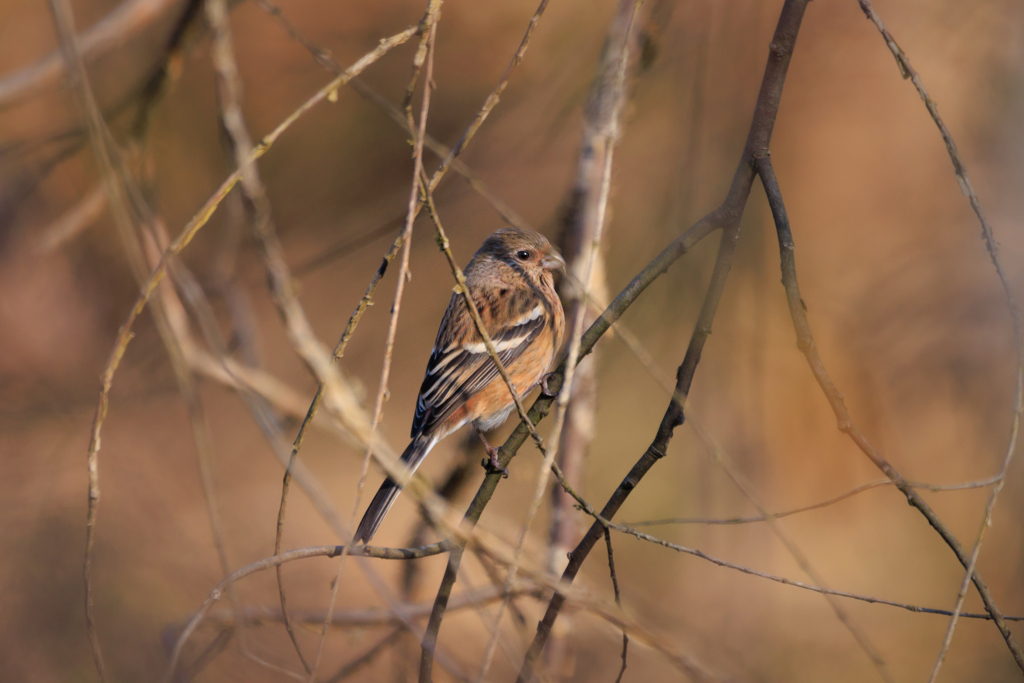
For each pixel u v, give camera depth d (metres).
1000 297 12.91
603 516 5.38
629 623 5.67
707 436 5.00
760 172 5.33
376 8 14.23
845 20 12.77
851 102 13.32
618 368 12.43
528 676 5.32
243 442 14.39
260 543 12.73
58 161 7.59
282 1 13.96
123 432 12.96
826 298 13.58
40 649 10.55
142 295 4.45
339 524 4.85
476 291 9.02
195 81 14.61
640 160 11.81
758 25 10.23
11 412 12.30
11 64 12.88
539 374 8.91
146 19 6.14
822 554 13.98
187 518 12.39
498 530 6.13
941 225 13.49
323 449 15.34
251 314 9.66
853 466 13.33
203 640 8.34
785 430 13.12
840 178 13.80
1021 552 12.89
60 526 11.60
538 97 11.39
